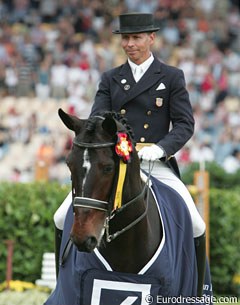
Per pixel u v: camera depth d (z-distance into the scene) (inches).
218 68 1341.0
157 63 324.8
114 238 280.4
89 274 280.4
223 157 1071.6
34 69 1336.1
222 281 619.8
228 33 1567.4
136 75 323.9
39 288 549.6
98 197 263.1
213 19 1619.1
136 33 321.7
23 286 555.8
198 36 1529.3
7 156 1080.8
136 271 284.2
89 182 262.5
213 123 1153.4
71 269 289.0
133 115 321.7
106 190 264.8
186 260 297.0
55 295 298.7
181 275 295.1
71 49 1389.0
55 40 1439.5
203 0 1673.2
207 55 1450.5
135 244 282.2
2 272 581.9
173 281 285.7
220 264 620.4
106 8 1627.7
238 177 751.1
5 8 1593.3
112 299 281.6
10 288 548.7
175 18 1620.3
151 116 321.1
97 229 262.5
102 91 328.5
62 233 311.1
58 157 977.5
